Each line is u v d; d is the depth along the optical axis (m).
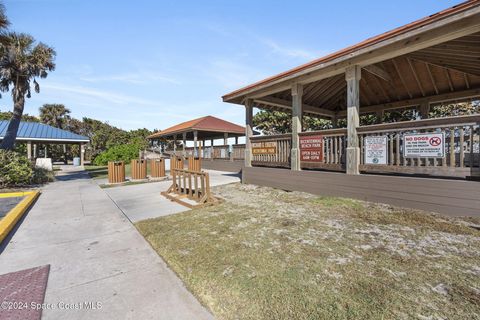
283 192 6.64
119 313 1.91
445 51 5.14
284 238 3.33
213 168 16.20
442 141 4.09
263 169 7.70
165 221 4.41
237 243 3.21
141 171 11.27
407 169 4.52
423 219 3.90
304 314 1.80
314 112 9.60
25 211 5.38
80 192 8.02
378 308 1.84
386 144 4.84
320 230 3.60
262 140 7.90
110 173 10.12
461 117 3.86
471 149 3.81
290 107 9.22
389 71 6.82
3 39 10.92
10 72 11.58
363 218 4.09
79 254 3.08
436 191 4.18
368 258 2.67
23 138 17.33
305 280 2.26
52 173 12.12
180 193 6.81
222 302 2.00
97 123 40.66
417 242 3.05
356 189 5.28
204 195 5.62
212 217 4.52
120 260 2.89
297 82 6.48
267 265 2.58
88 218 4.80
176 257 2.87
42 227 4.24
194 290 2.20
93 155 32.59
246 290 2.14
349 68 5.32
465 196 3.87
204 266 2.61
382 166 4.89
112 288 2.28
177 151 21.39
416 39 4.19
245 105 8.31
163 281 2.38
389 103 8.91
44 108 36.81
